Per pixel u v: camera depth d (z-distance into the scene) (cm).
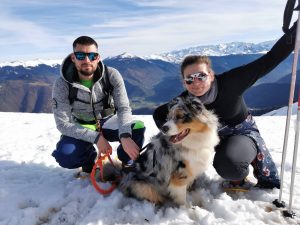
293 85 122
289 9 114
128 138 146
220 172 136
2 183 166
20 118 454
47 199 146
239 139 137
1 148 252
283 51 122
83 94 151
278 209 131
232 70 130
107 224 124
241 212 128
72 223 128
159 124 144
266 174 144
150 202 138
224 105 132
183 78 135
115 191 147
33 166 196
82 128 150
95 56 145
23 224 127
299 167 178
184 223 123
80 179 166
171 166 132
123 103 155
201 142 130
